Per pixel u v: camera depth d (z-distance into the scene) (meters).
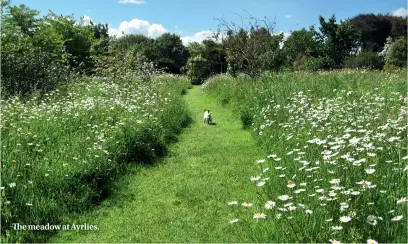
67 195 5.34
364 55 31.78
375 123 6.90
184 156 8.05
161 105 11.24
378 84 11.95
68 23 22.33
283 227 3.76
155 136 8.30
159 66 52.66
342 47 45.84
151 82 15.89
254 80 15.88
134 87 13.61
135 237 4.54
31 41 17.23
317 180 4.49
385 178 4.21
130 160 7.38
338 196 3.88
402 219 3.45
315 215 3.70
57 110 9.24
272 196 4.84
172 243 4.34
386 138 5.64
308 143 6.42
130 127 7.82
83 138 7.07
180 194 5.83
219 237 4.40
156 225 4.85
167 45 64.38
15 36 16.80
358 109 8.36
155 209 5.36
